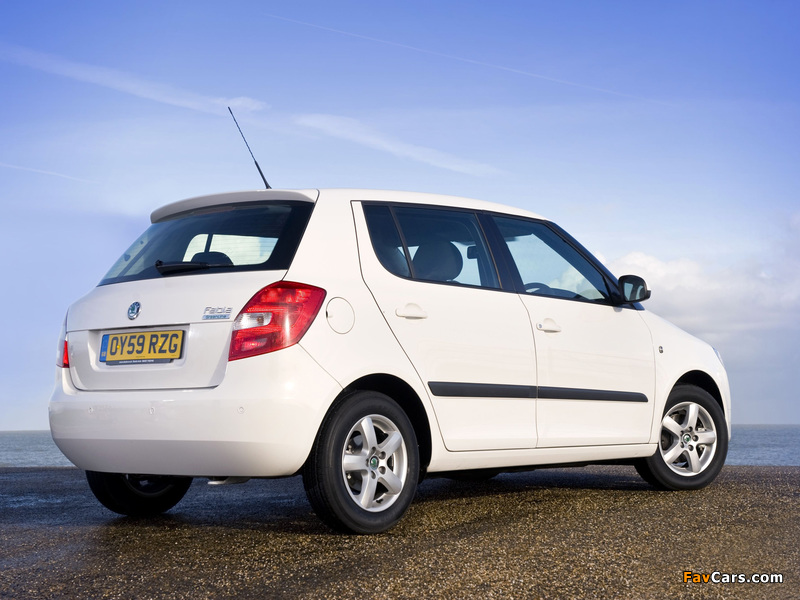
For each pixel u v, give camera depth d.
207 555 3.54
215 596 2.90
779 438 95.50
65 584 3.12
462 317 4.34
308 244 3.91
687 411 5.59
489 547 3.56
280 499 5.38
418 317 4.14
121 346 4.01
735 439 88.00
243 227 4.06
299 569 3.24
